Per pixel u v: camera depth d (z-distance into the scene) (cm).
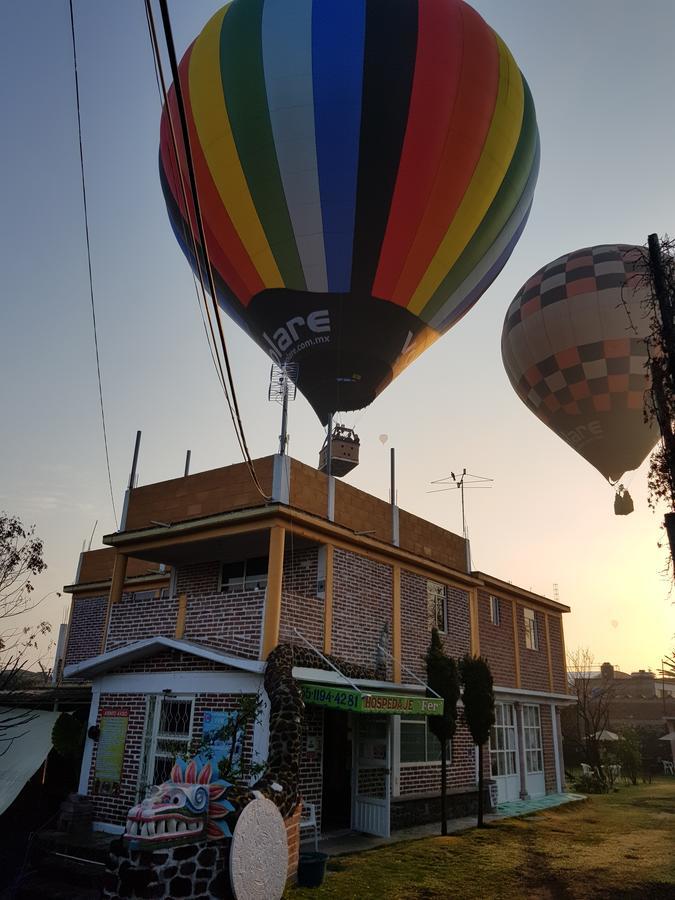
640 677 5762
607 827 1540
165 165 1920
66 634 2288
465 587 1847
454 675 1448
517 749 2008
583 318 2469
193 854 694
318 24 1684
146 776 1241
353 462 1908
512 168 1830
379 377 1867
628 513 2556
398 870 1051
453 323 2033
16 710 1494
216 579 1603
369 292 1778
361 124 1650
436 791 1534
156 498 1506
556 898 916
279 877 805
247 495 1355
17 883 1012
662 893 942
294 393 1417
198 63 1784
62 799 1563
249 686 1171
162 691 1283
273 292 1798
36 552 1265
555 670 2347
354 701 1103
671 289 845
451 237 1775
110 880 679
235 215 1744
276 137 1669
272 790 888
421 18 1722
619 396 2452
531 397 2722
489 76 1756
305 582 1422
